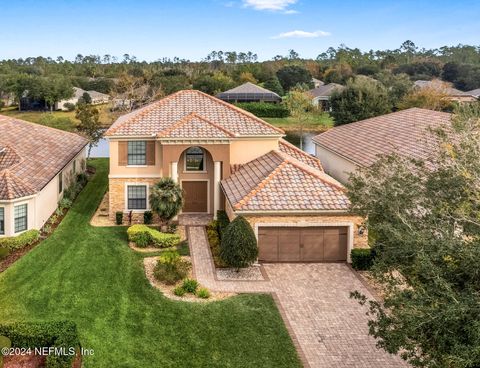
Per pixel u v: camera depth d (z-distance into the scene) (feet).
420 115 150.61
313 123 319.27
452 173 52.06
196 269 88.07
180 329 67.67
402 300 44.19
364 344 64.75
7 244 93.25
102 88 440.04
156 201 103.40
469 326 40.19
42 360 57.72
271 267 89.66
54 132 151.23
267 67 522.06
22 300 74.79
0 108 373.61
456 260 45.78
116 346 63.10
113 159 111.65
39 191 101.14
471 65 486.38
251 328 68.18
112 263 89.20
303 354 62.39
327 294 79.00
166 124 114.21
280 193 92.07
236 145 115.03
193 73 460.96
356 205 60.08
